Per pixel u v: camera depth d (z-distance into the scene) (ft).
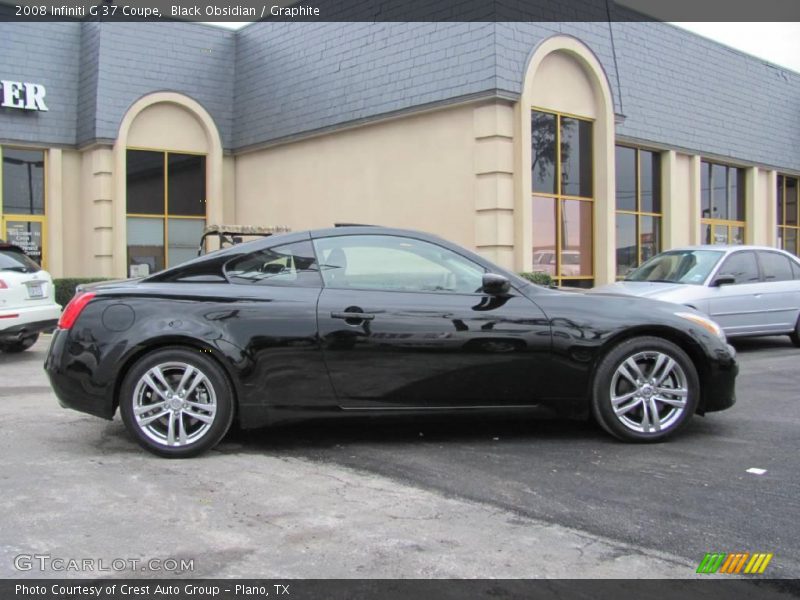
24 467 15.48
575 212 44.45
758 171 65.36
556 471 15.11
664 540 11.66
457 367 16.34
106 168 50.80
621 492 13.82
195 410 16.17
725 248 33.27
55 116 51.65
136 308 16.19
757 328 32.48
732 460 15.78
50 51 51.83
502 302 16.69
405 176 43.57
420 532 12.01
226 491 14.01
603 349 16.71
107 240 51.11
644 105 52.75
